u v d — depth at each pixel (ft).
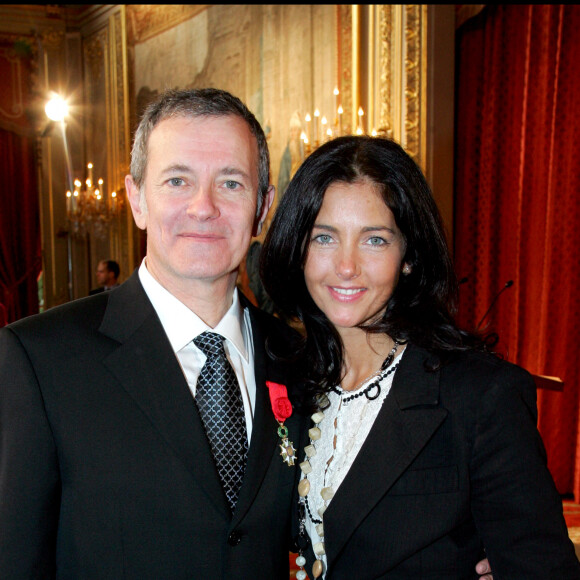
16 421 4.04
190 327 4.62
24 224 31.81
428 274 4.73
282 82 20.58
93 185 32.01
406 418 4.32
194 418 4.32
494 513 4.04
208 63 24.36
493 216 15.37
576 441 13.74
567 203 13.55
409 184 4.55
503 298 15.23
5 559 3.86
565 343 13.67
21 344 4.23
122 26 28.86
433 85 15.55
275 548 4.57
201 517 4.17
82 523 4.08
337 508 4.34
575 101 13.33
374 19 16.51
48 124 30.19
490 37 15.30
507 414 4.09
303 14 19.54
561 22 13.43
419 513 4.14
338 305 4.69
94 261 32.37
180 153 4.42
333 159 4.55
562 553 3.86
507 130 15.14
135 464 4.14
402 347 4.78
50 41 32.07
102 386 4.24
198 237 4.44
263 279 5.13
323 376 5.01
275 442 4.74
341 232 4.54
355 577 4.29
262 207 5.14
